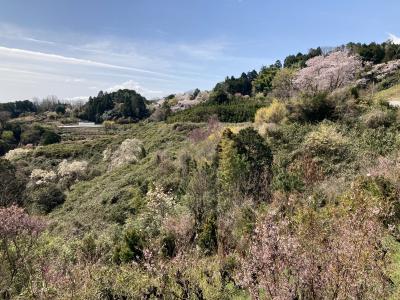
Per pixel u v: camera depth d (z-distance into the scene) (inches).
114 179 1131.3
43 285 259.3
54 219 961.5
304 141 631.8
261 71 2482.8
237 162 527.5
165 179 821.2
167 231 420.2
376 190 323.0
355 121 655.1
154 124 2011.6
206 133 1101.7
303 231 180.9
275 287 133.5
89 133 2682.1
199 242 360.8
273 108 792.9
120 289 254.7
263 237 140.4
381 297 147.9
